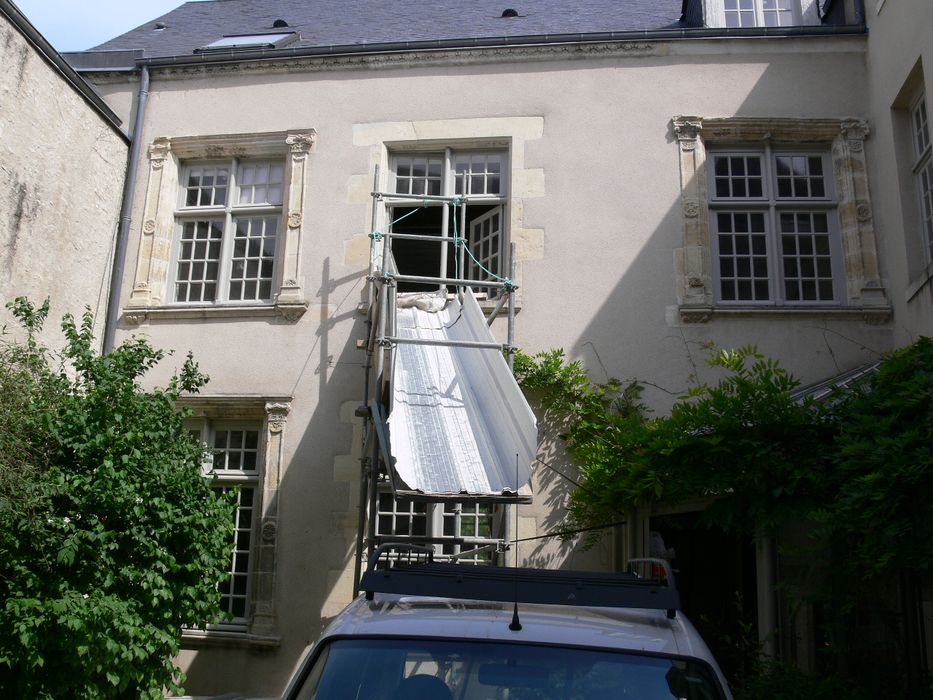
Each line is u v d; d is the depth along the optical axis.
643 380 8.31
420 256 12.53
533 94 9.22
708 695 2.70
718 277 8.72
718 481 5.46
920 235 7.95
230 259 9.47
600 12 10.81
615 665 2.75
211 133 9.56
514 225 8.86
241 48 9.87
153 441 6.14
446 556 7.71
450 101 9.31
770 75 9.02
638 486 6.04
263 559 8.26
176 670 6.38
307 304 8.88
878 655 5.30
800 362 8.23
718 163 9.06
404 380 6.77
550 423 8.23
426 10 11.42
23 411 5.56
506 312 8.59
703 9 9.48
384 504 8.40
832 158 8.92
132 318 9.09
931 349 5.06
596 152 8.98
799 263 8.75
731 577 8.48
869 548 4.70
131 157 9.60
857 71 8.95
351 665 2.80
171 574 6.12
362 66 9.54
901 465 4.35
